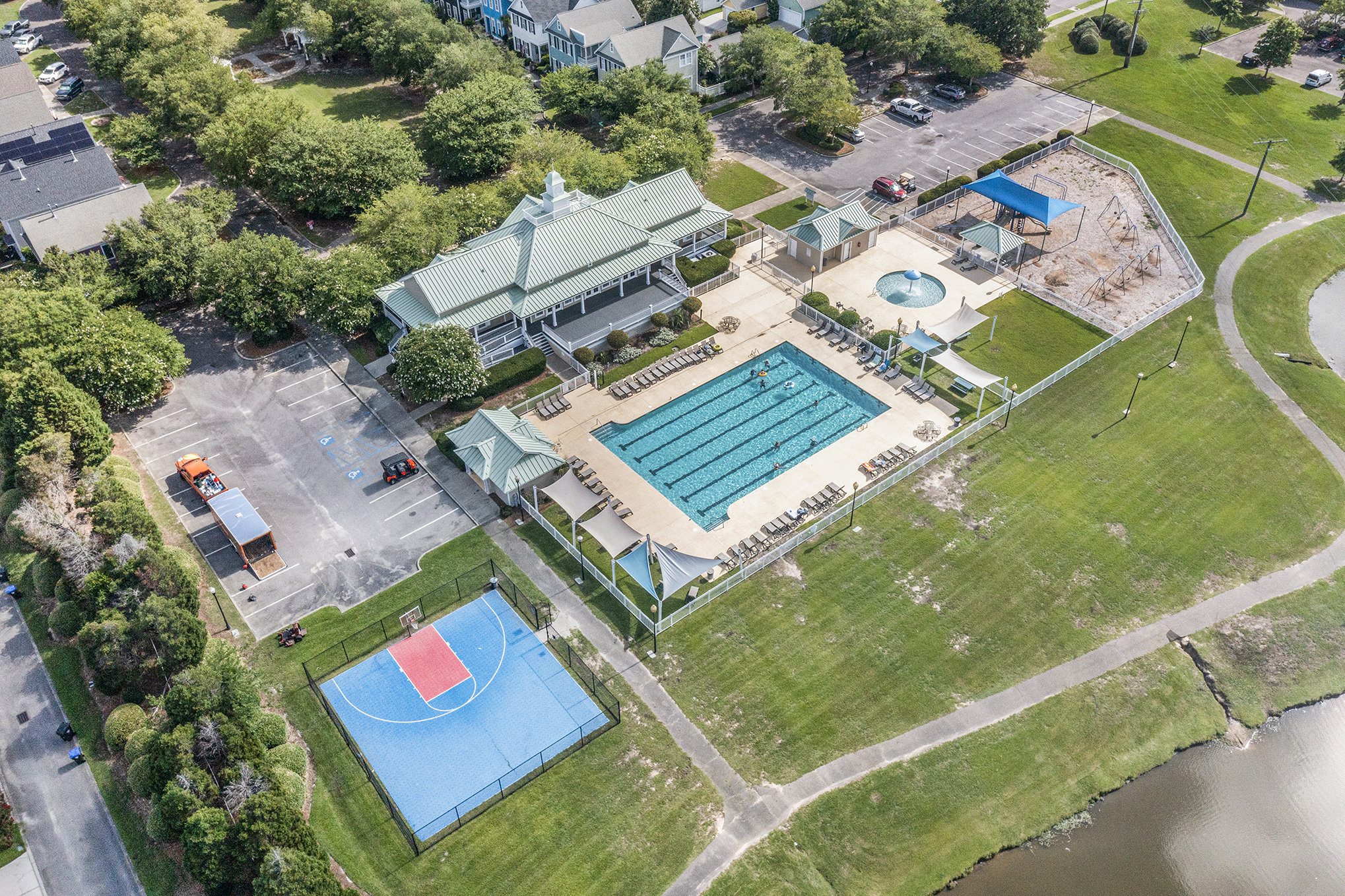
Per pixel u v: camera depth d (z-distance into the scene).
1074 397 83.31
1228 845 55.41
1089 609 66.56
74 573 63.69
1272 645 64.62
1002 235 96.75
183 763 52.00
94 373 78.56
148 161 115.94
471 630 65.62
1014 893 53.12
